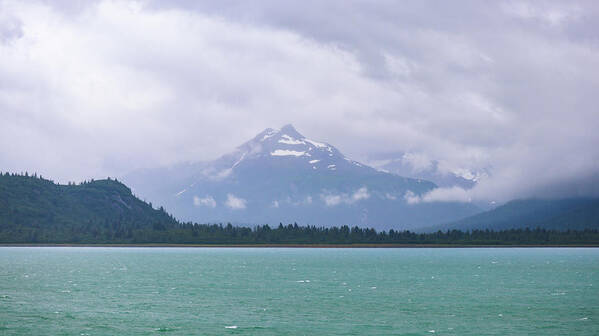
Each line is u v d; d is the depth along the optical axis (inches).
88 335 3983.8
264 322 4456.2
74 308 5152.6
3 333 4037.9
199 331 4109.3
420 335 3991.1
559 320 4537.4
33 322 4439.0
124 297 5994.1
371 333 4050.2
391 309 5128.0
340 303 5551.2
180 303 5526.6
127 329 4180.6
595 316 4726.9
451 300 5787.4
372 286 7303.2
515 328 4227.4
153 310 5059.1
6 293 6269.7
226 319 4584.2
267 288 7007.9
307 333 4042.8
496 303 5541.3
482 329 4190.5
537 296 6127.0
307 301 5693.9
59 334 4010.8
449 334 4020.7
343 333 4047.7
